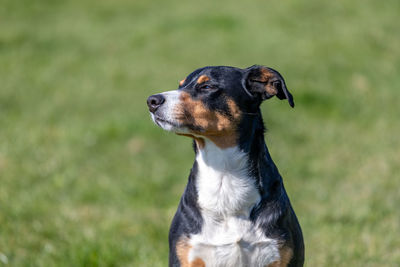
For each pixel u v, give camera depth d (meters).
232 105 5.51
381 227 8.32
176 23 22.59
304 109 14.71
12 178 10.20
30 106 15.28
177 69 17.89
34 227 8.14
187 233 5.43
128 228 8.45
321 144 12.68
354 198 9.54
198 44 20.12
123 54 20.05
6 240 7.70
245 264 5.42
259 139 5.61
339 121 14.25
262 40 20.09
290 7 23.36
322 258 7.32
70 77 17.97
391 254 7.37
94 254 7.21
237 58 18.45
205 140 5.52
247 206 5.41
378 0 23.91
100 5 26.97
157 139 12.67
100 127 13.12
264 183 5.45
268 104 14.60
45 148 12.01
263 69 5.67
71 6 26.92
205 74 5.59
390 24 21.34
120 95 16.08
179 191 10.33
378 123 14.02
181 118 5.38
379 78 17.03
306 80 16.44
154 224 8.52
